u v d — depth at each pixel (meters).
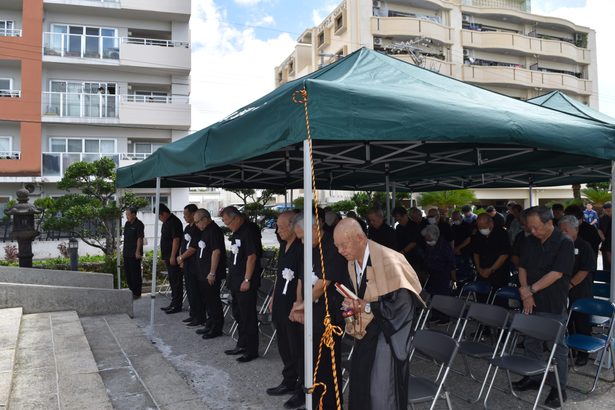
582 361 4.98
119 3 20.56
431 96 3.37
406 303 2.68
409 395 3.11
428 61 29.58
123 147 21.05
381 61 4.41
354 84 3.31
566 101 6.81
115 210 11.10
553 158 6.04
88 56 20.58
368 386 2.64
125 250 9.20
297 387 4.03
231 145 3.94
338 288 2.81
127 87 21.48
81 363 4.61
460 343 4.46
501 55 34.06
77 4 20.16
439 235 6.42
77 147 20.55
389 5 30.97
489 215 6.28
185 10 21.39
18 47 19.50
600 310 4.53
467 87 4.45
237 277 5.26
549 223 4.07
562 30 36.88
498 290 6.09
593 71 37.25
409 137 3.12
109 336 6.07
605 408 3.93
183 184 8.38
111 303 7.39
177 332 6.59
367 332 2.71
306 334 2.97
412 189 13.02
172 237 7.93
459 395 4.28
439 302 5.04
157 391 4.24
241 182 8.94
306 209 2.99
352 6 29.73
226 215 5.25
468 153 5.75
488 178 9.84
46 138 20.16
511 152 5.80
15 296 6.77
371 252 2.76
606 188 17.45
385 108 3.11
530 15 35.03
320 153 5.39
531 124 3.55
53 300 7.01
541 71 34.28
